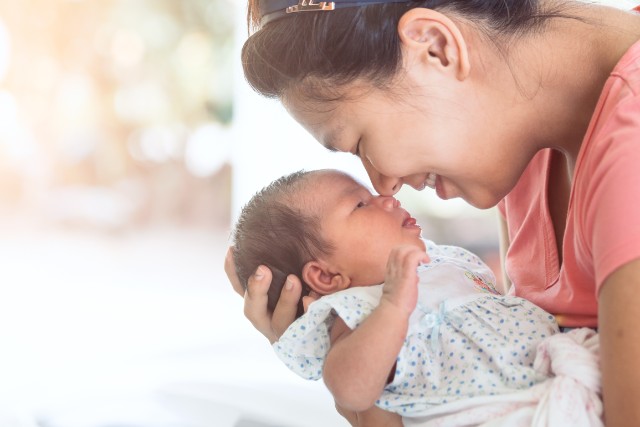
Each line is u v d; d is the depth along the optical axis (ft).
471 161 3.16
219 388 8.13
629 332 2.38
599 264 2.49
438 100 3.07
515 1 3.03
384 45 3.03
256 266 4.12
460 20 3.04
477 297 3.54
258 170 12.70
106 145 26.37
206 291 18.11
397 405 3.35
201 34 26.08
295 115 3.37
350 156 11.57
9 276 19.22
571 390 2.86
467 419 3.12
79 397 8.43
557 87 3.02
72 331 13.69
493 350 3.27
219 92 26.20
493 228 15.30
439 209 15.53
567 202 3.41
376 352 3.14
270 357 10.60
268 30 3.28
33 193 25.70
